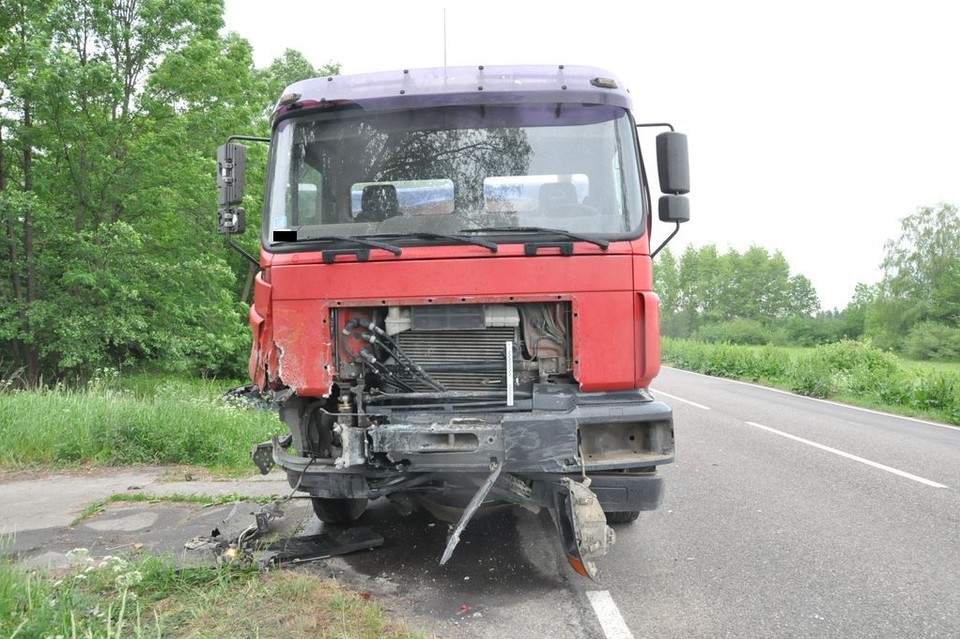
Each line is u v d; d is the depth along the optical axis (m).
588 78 4.79
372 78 4.90
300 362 4.59
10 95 19.41
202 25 21.81
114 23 20.56
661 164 4.91
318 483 4.63
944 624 4.02
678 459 9.27
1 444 8.73
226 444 9.10
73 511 6.39
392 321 4.53
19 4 20.34
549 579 4.70
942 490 7.45
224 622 3.77
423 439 4.28
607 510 4.40
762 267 104.06
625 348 4.42
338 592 4.24
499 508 6.40
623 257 4.46
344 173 4.86
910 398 17.69
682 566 5.00
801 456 9.54
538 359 4.51
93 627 3.57
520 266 4.41
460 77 4.81
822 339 94.69
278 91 28.73
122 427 8.97
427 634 3.78
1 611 3.65
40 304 19.02
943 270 77.62
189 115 21.06
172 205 20.50
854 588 4.58
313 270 4.58
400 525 5.92
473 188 4.74
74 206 20.83
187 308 21.36
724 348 33.50
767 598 4.40
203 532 5.61
